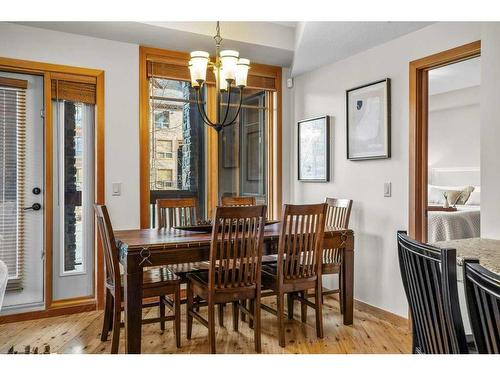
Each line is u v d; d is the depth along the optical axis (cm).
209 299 245
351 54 363
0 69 312
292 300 326
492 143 213
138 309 239
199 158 409
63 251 342
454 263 109
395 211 323
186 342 276
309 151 420
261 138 443
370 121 345
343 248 313
